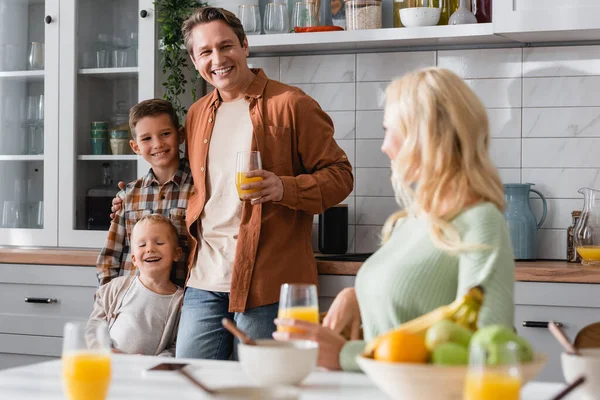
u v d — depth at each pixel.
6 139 3.68
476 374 1.00
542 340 2.81
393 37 3.18
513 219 3.18
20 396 1.29
